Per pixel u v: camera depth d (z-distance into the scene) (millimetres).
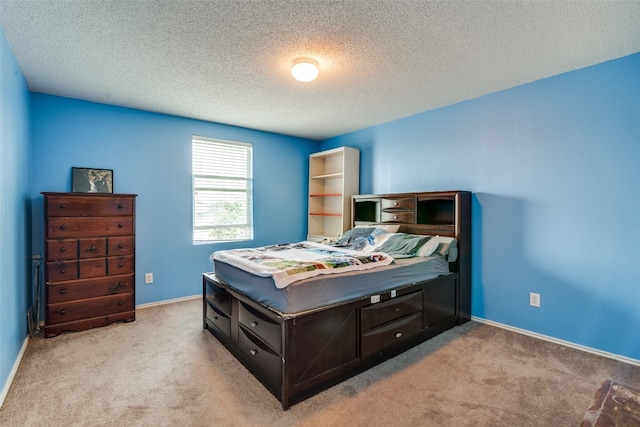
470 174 3225
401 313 2455
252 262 2336
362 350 2170
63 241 2760
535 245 2766
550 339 2676
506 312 2961
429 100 3256
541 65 2451
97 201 2910
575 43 2113
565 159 2586
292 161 4910
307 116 3824
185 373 2141
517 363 2287
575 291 2541
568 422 1656
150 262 3635
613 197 2357
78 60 2361
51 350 2457
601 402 1141
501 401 1837
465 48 2189
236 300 2340
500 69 2523
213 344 2604
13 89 2225
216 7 1734
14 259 2230
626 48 2182
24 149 2623
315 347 1913
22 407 1750
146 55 2297
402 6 1728
